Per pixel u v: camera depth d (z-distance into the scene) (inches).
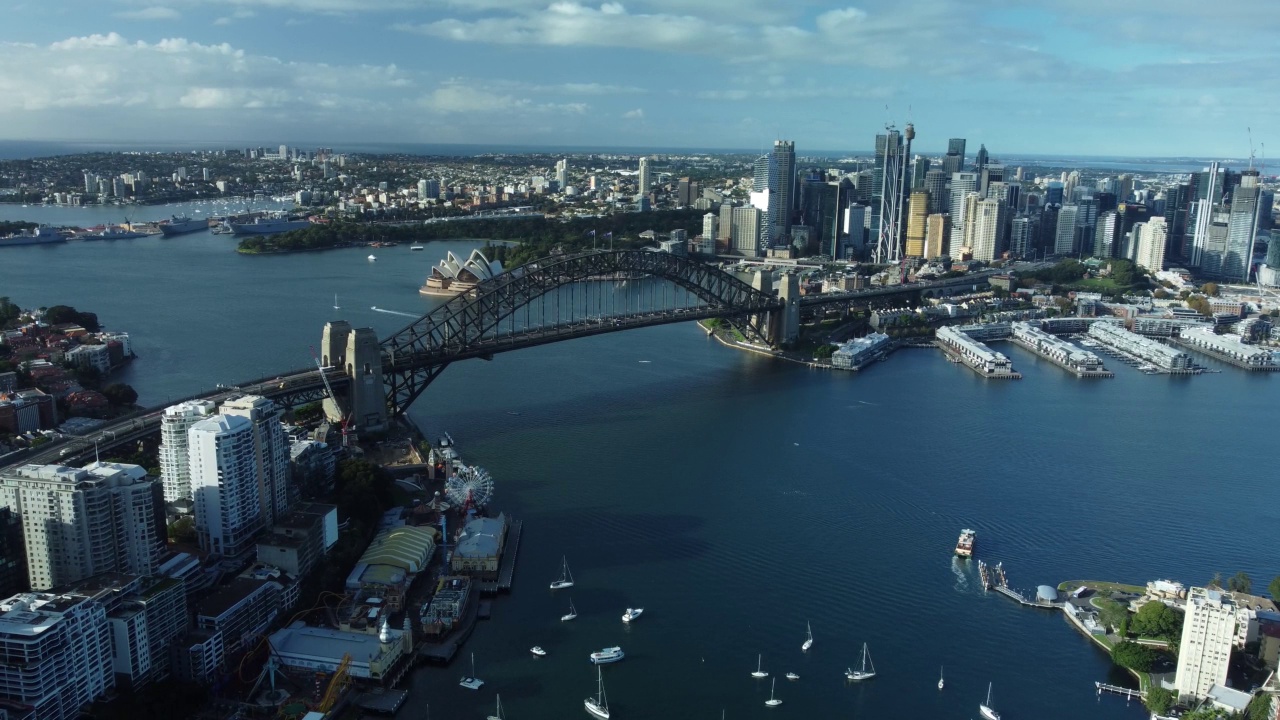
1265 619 6732.3
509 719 5999.0
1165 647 6801.2
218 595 6658.5
